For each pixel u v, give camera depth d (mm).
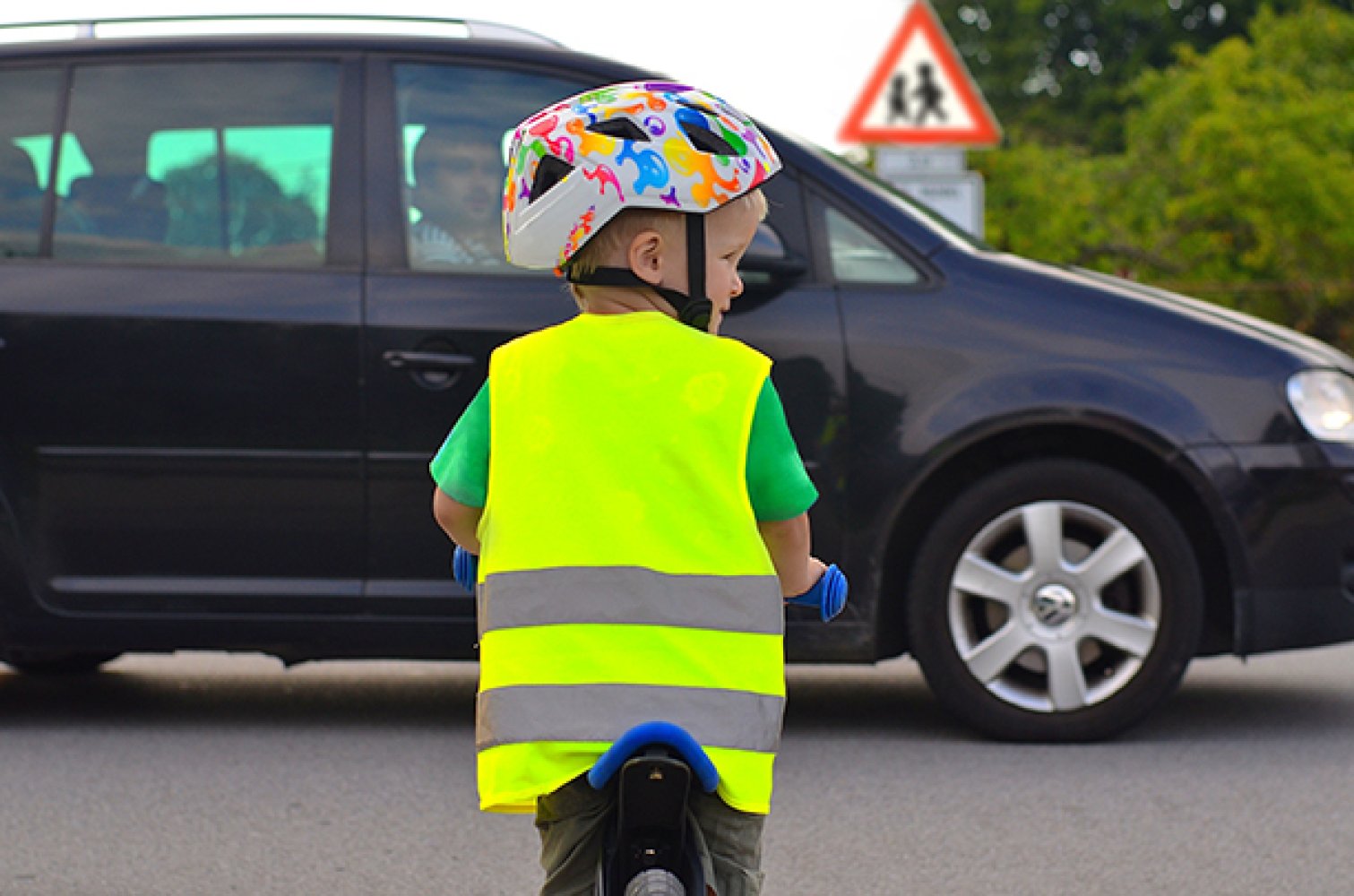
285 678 8703
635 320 3086
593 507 2957
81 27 7371
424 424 6895
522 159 3125
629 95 3096
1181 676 6930
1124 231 20453
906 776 6477
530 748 2861
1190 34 56438
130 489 6949
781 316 6902
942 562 6953
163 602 6965
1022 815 5945
